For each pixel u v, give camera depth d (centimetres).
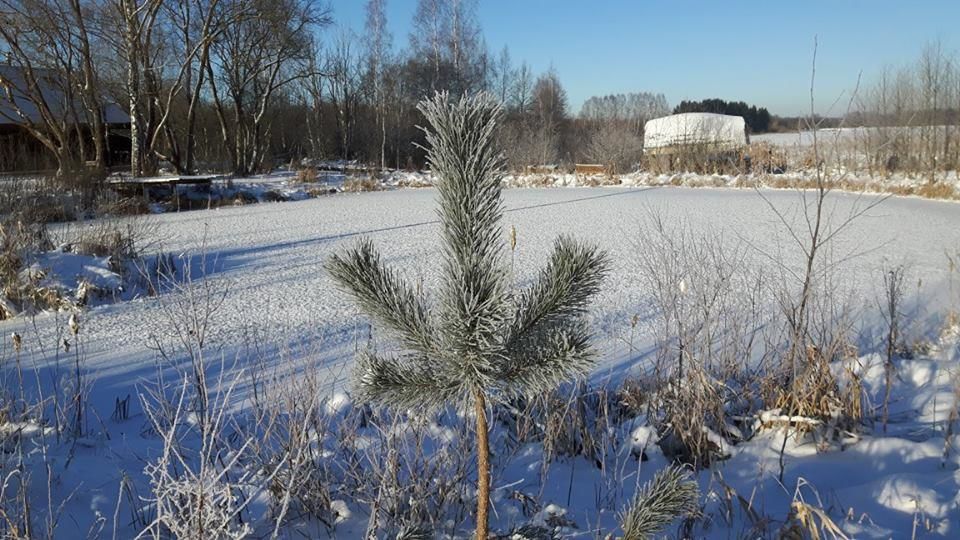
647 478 352
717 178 2603
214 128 3828
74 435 371
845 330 438
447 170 141
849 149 2162
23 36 2384
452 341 142
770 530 286
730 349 464
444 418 382
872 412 408
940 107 2233
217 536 220
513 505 306
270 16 2850
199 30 3011
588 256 157
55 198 1616
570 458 374
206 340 624
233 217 1830
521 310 157
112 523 274
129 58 2472
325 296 819
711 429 383
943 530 278
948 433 356
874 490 316
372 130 4253
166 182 2114
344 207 2091
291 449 287
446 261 146
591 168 3105
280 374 465
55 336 661
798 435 384
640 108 5062
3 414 360
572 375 151
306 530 277
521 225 1487
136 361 563
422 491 280
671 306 450
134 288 867
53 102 3128
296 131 4478
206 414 281
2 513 234
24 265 823
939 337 556
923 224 1402
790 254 1016
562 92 5375
